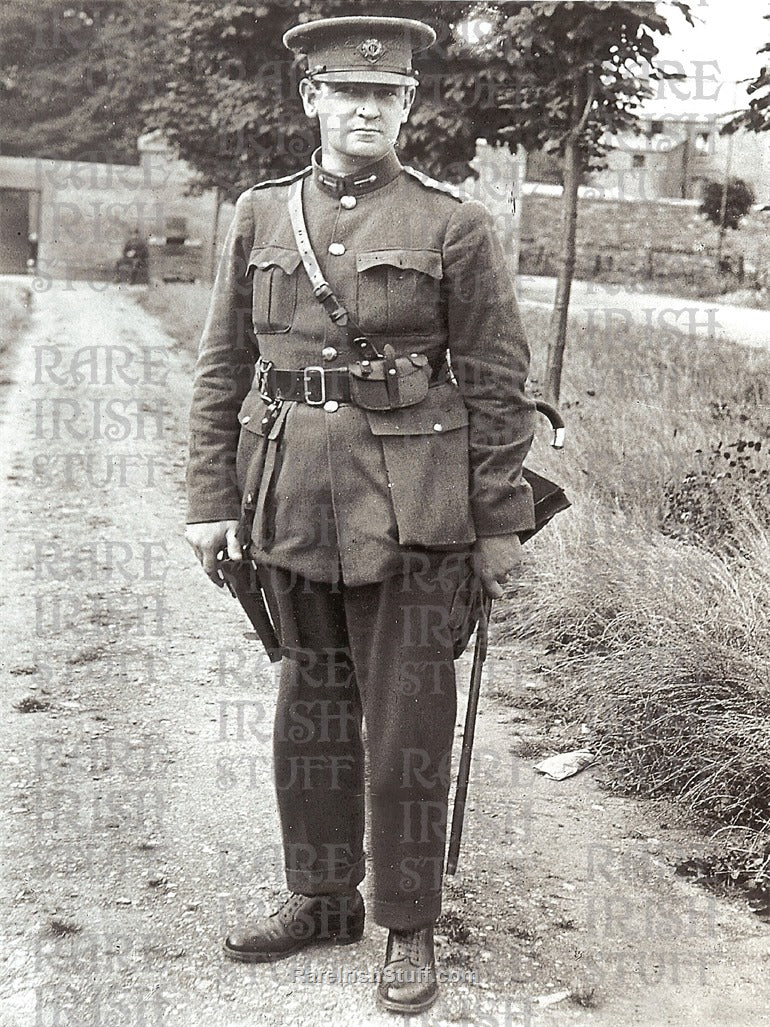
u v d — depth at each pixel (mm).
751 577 3816
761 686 3295
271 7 6906
